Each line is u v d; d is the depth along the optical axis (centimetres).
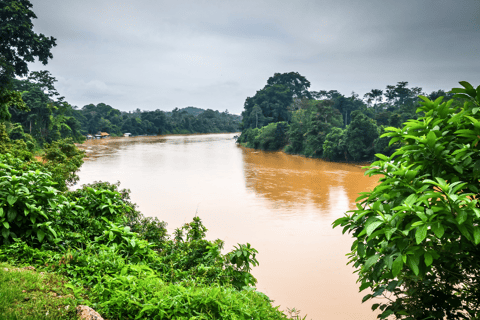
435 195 276
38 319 315
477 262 297
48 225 520
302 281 1326
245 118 13638
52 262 472
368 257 325
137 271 462
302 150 7969
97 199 689
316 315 1054
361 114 6016
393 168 336
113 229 577
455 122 339
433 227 267
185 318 362
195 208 2619
